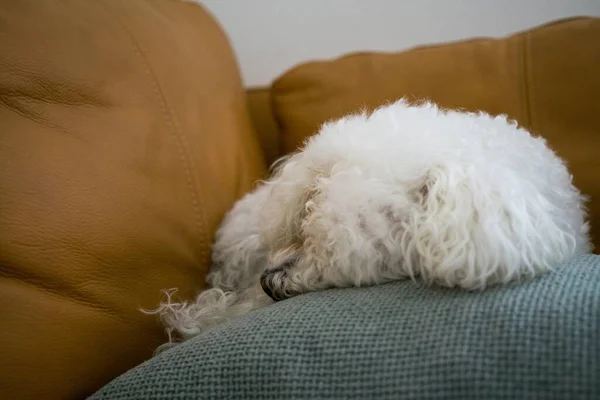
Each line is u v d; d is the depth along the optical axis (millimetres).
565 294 450
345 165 647
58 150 654
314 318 508
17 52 657
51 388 568
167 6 1011
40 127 652
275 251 747
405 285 543
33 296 581
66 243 621
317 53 1347
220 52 1083
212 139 943
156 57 871
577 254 587
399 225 591
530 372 400
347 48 1334
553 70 947
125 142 749
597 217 885
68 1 772
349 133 698
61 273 609
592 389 379
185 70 927
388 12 1298
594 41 936
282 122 1103
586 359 392
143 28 878
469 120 738
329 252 615
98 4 827
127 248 697
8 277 571
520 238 515
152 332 719
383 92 1022
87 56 748
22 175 604
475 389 406
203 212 876
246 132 1088
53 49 703
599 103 913
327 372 459
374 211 597
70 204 638
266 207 760
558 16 1233
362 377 446
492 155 627
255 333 514
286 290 652
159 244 756
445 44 1058
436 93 1000
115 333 659
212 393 490
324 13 1320
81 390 601
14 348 546
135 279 708
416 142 638
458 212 536
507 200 535
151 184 772
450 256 506
